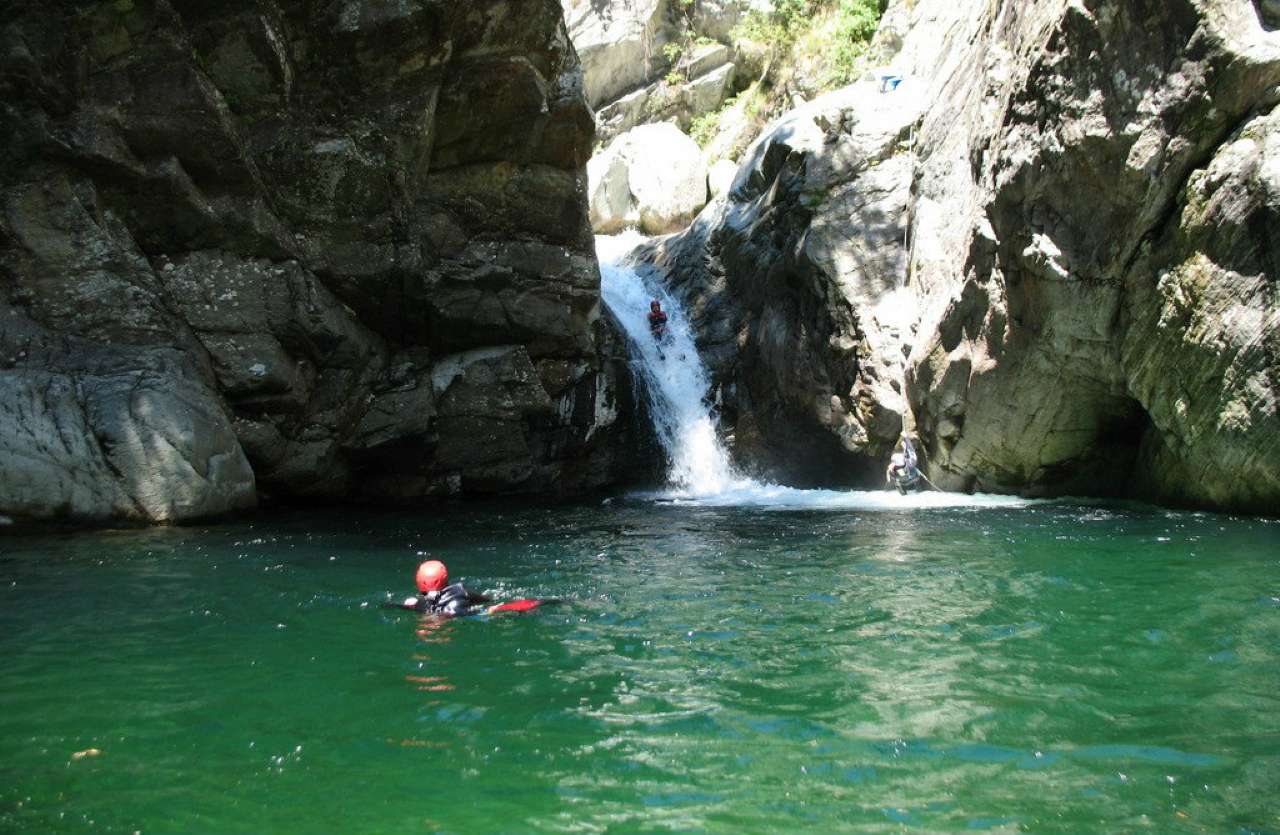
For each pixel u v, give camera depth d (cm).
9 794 360
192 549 953
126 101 1152
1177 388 1017
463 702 468
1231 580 711
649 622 634
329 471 1380
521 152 1423
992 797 351
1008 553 862
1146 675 491
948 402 1316
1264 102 909
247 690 489
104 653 561
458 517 1246
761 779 371
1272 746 394
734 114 2736
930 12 1864
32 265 1138
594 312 1569
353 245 1339
